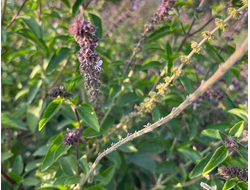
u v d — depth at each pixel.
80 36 0.23
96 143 0.34
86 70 0.24
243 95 0.46
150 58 0.59
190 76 0.46
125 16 0.55
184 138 0.45
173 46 0.41
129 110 0.46
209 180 0.28
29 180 0.36
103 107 0.41
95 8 0.59
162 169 0.37
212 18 0.36
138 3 0.63
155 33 0.37
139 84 0.43
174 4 0.33
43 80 0.41
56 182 0.30
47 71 0.37
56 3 0.65
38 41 0.37
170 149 0.39
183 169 0.34
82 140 0.31
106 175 0.31
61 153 0.28
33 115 0.41
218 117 0.50
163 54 0.35
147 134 0.45
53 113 0.26
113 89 0.38
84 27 0.23
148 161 0.44
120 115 0.44
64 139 0.28
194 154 0.34
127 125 0.32
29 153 0.49
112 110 0.43
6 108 0.52
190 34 0.37
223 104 0.38
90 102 0.30
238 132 0.26
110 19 0.63
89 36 0.23
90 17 0.39
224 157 0.24
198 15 0.36
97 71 0.24
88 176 0.27
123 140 0.23
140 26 0.74
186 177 0.34
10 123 0.38
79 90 0.54
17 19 0.40
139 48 0.38
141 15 0.77
